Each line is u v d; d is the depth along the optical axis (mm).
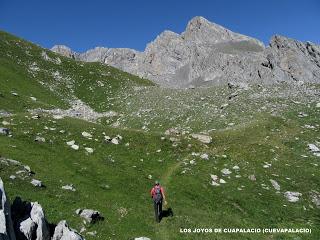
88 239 23516
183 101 73500
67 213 25719
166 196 34062
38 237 19547
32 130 41500
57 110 69250
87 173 34750
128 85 95312
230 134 49562
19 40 104750
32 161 33562
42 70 92438
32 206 20906
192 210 32438
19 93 71188
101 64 114062
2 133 38469
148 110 71188
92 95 86125
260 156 44562
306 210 35656
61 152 37906
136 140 44594
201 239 27828
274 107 62438
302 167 43188
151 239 26094
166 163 41219
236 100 68125
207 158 42281
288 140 49594
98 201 29438
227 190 36938
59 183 30516
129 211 29219
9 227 17891
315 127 54281
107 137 43625
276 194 37531
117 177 35438
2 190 18734
